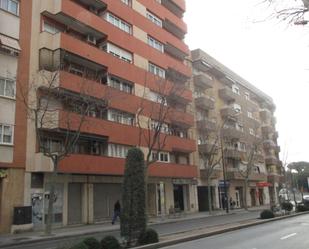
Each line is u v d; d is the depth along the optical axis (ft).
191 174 140.77
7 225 81.15
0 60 84.53
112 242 42.45
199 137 159.94
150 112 118.32
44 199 90.07
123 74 115.55
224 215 126.93
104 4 114.73
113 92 107.45
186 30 159.33
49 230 72.13
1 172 81.66
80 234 73.97
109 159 103.55
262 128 235.81
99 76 108.68
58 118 89.51
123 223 47.80
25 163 86.63
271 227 71.10
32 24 93.20
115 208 99.30
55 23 100.12
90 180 103.45
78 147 102.37
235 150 183.32
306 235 56.18
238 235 58.13
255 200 211.20
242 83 212.23
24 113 87.56
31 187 87.45
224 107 186.70
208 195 145.28
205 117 167.12
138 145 116.37
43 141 89.04
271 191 242.58
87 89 92.53
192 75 163.43
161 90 122.72
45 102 91.09
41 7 96.27
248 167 172.45
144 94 116.47
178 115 136.26
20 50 88.33
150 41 134.72
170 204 135.03
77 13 101.55
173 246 47.29
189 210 146.41
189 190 148.15
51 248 52.90
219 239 53.42
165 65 138.21
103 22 111.14
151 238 47.42
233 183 185.16
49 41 94.48
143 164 50.21
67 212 96.07
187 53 155.63
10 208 82.48
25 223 82.17
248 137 204.95
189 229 71.36
